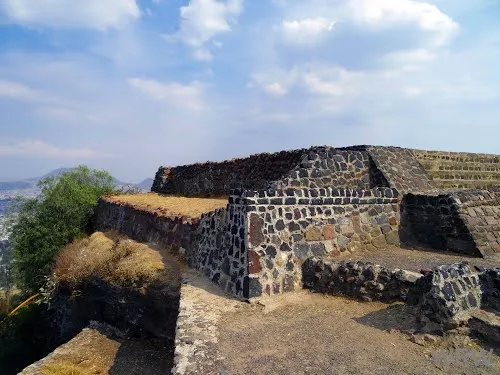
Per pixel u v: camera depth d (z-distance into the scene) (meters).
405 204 11.94
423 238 11.48
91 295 12.66
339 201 10.19
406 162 13.70
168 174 27.84
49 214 21.83
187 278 9.81
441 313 6.25
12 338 17.56
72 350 10.42
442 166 15.22
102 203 22.73
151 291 10.57
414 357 5.66
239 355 5.93
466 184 15.93
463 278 6.82
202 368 5.57
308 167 11.25
